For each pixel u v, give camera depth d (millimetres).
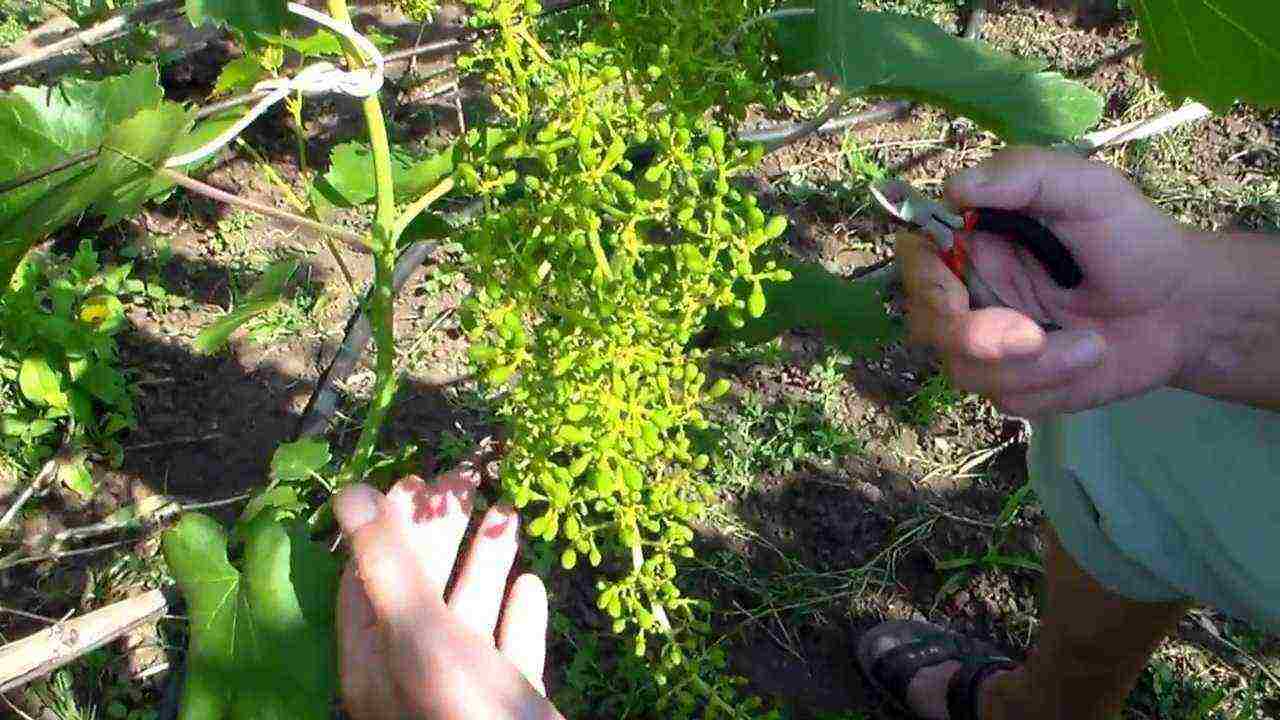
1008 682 874
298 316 1092
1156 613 737
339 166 683
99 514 969
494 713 466
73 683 860
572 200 446
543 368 451
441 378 1061
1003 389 465
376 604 493
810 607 980
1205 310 493
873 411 1096
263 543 539
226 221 1148
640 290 448
